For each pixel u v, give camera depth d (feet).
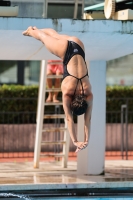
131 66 188.85
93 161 94.48
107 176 92.17
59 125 132.87
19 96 144.87
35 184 81.66
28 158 129.59
